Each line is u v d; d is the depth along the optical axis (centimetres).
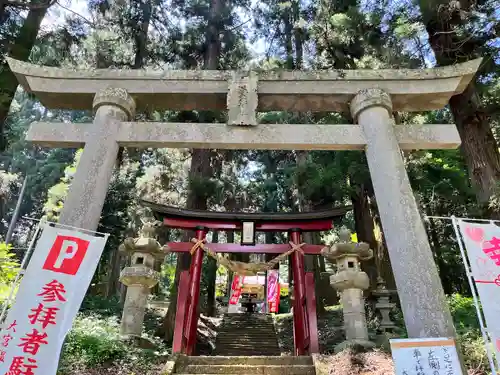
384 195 601
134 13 1538
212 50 1683
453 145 671
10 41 1009
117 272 1867
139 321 860
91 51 1409
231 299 2211
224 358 738
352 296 873
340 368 665
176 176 1747
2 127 934
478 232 521
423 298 510
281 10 1733
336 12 1417
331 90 713
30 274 479
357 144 662
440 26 972
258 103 739
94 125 664
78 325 788
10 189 2884
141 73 723
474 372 597
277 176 2230
